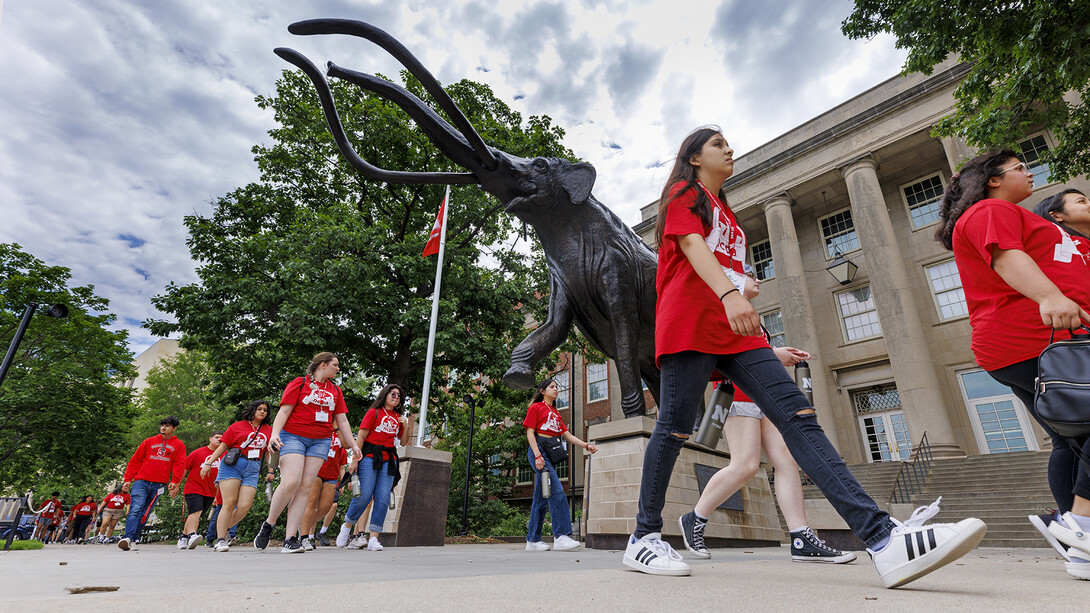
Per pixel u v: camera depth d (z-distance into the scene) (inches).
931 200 774.5
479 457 788.0
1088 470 71.5
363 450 239.5
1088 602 50.7
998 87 338.0
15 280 802.2
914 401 626.8
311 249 528.4
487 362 578.2
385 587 59.4
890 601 52.1
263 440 248.2
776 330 864.3
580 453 997.8
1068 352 71.3
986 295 89.7
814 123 846.5
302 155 652.1
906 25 345.4
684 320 80.9
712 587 61.8
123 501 489.4
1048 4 268.2
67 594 59.2
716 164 87.7
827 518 230.2
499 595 54.1
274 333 544.7
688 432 82.8
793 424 73.0
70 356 842.2
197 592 57.4
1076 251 88.5
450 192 652.1
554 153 679.7
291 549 186.9
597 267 230.5
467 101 668.1
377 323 553.3
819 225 878.4
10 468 885.8
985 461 550.0
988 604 49.7
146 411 1330.0
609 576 73.7
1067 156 339.6
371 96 631.8
